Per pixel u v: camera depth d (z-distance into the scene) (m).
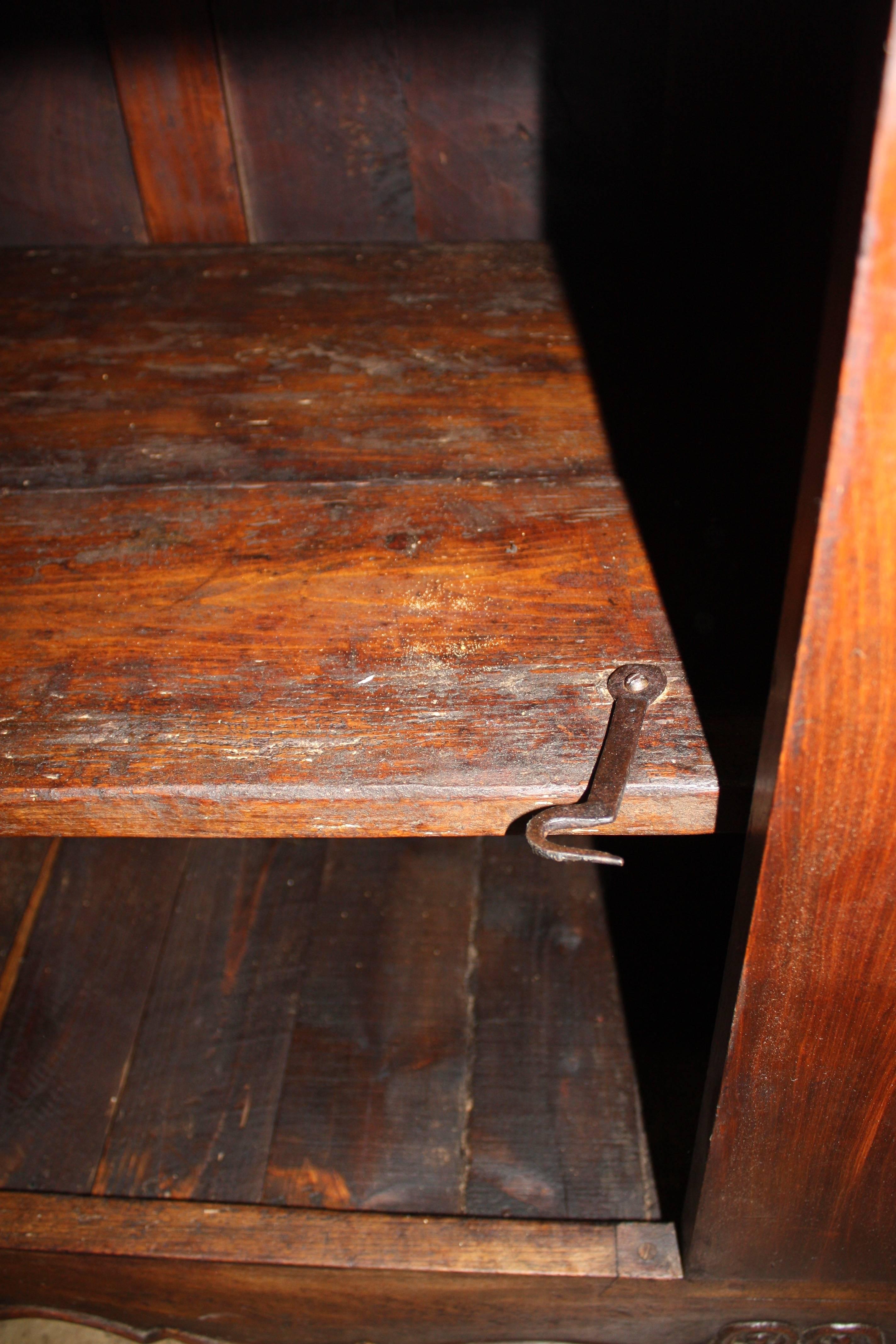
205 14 1.08
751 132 1.00
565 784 0.75
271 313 1.07
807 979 0.74
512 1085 1.08
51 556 0.87
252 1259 0.95
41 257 1.16
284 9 1.09
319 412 0.97
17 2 1.10
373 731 0.77
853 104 0.53
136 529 0.89
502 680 0.79
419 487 0.90
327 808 0.76
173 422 0.97
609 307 1.06
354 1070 1.10
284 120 1.14
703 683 0.79
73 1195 0.99
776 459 0.92
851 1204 0.87
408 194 1.18
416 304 1.07
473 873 1.23
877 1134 0.82
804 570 0.62
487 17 1.08
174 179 1.17
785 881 0.70
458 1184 1.03
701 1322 0.98
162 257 1.15
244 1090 1.09
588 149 1.14
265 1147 1.06
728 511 0.88
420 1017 1.13
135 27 1.09
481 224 1.18
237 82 1.12
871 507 0.60
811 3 0.88
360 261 1.13
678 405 0.96
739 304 1.03
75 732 0.78
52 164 1.18
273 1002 1.15
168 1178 1.04
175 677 0.80
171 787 0.76
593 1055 1.10
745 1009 0.76
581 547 0.86
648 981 1.14
